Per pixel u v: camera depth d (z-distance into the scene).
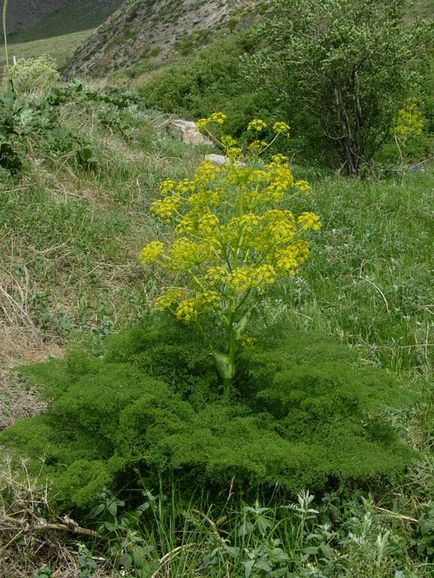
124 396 3.44
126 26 28.23
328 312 5.48
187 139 11.91
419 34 10.40
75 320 5.34
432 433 3.97
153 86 16.50
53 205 6.54
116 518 3.25
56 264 5.88
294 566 3.13
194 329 3.77
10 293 5.41
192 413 3.46
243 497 3.40
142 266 6.08
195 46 24.45
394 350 4.89
